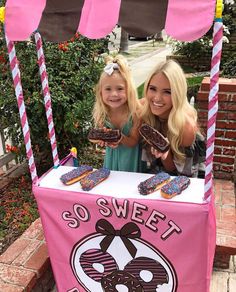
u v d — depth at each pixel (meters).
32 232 2.52
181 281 1.86
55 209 1.91
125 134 2.07
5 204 3.31
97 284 2.04
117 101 1.96
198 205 1.67
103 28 1.49
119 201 1.76
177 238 1.76
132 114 2.01
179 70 1.85
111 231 1.86
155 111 1.92
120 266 1.94
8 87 3.39
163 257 1.83
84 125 3.61
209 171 1.65
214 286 2.35
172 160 2.03
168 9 1.44
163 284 1.91
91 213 1.84
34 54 3.31
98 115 2.10
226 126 3.03
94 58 3.74
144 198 1.75
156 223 1.76
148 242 1.82
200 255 1.78
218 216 2.62
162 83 1.84
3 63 3.37
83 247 1.96
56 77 3.41
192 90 5.55
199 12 1.41
